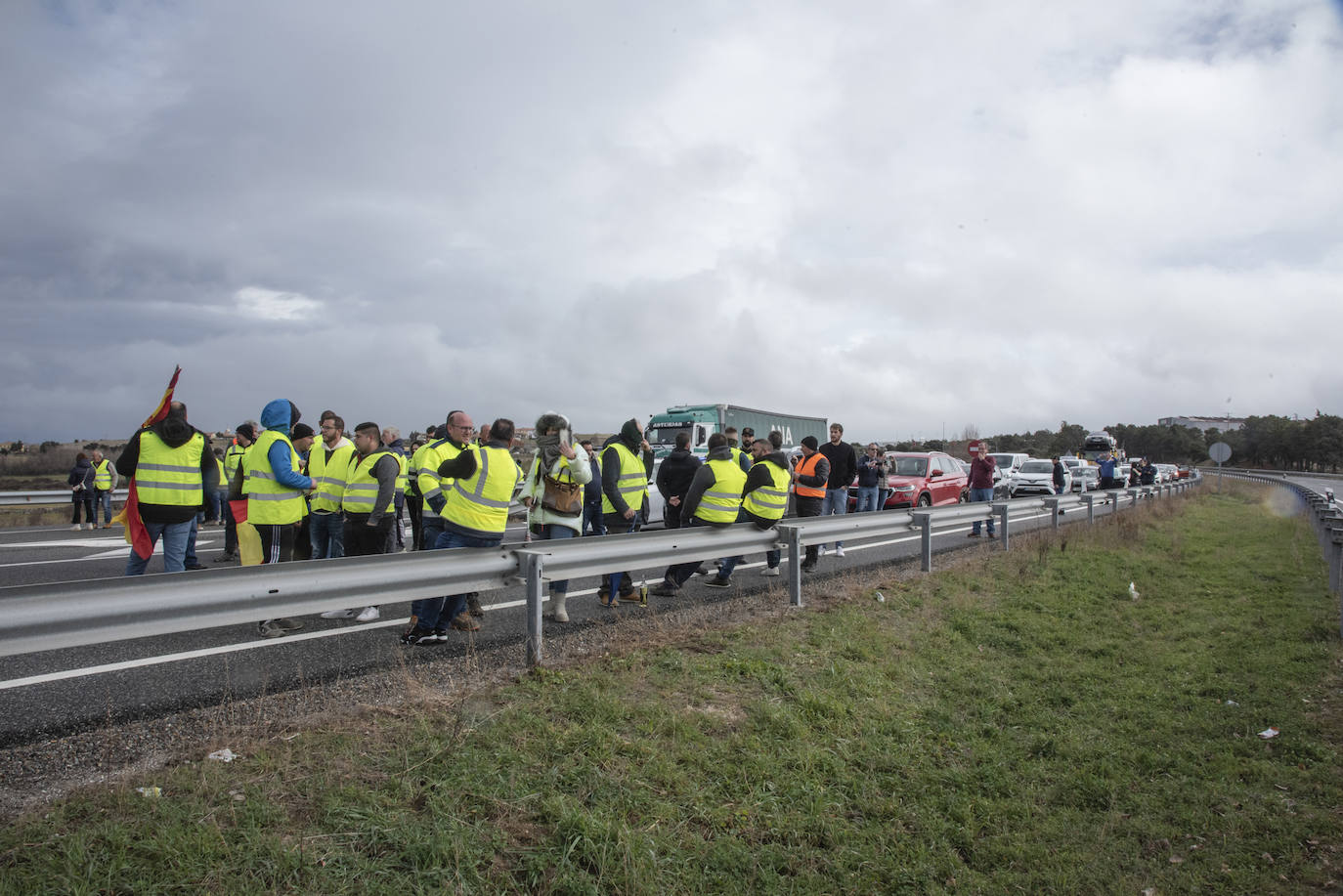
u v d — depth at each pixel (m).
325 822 3.03
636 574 9.40
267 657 5.32
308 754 3.53
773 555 9.31
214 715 4.11
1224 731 5.24
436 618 5.69
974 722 5.23
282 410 6.73
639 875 3.06
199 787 3.17
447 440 6.92
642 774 3.79
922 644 6.62
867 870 3.48
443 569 4.90
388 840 2.97
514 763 3.64
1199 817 4.13
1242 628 7.64
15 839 2.73
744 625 6.36
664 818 3.50
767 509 7.36
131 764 3.47
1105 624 7.83
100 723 3.99
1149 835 3.98
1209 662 6.62
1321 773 4.56
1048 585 9.19
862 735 4.72
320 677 4.82
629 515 7.39
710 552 6.97
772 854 3.43
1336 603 8.54
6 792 3.16
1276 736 5.08
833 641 6.20
